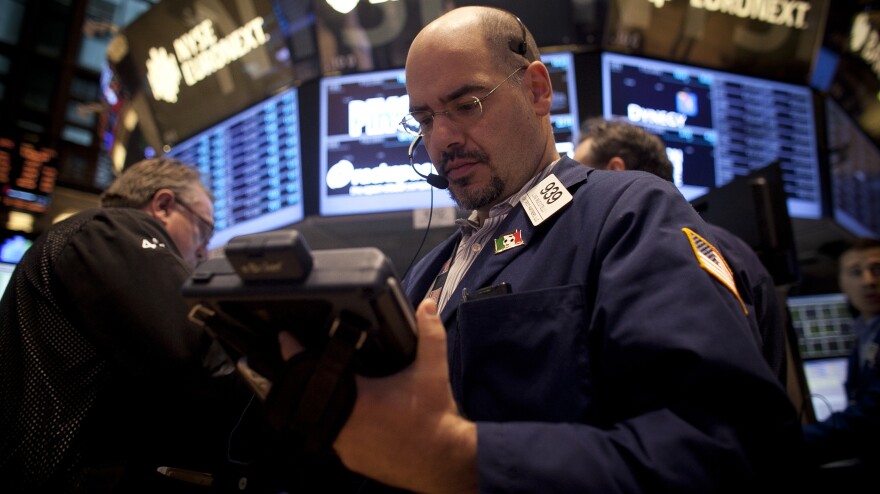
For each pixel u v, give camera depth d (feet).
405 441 1.94
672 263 2.34
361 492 2.82
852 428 5.84
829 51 8.93
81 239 3.93
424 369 2.03
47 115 19.54
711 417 2.01
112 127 12.17
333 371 1.87
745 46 8.42
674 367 2.10
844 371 8.85
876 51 9.48
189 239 5.35
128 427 3.75
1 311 3.94
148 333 3.74
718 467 1.90
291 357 1.98
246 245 1.86
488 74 3.28
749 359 2.07
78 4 21.01
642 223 2.58
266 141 8.76
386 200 7.96
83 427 3.58
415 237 8.75
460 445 1.98
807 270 10.72
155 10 9.42
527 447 2.00
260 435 3.53
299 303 1.90
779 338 4.45
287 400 1.90
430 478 1.99
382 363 2.04
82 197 15.20
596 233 2.71
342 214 8.05
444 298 3.37
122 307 3.75
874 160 10.21
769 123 8.64
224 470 3.65
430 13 7.90
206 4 8.98
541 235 2.95
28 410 3.53
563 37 7.89
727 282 2.41
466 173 3.31
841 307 9.23
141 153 12.12
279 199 8.50
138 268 3.91
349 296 1.79
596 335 2.40
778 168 6.10
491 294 2.77
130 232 4.08
